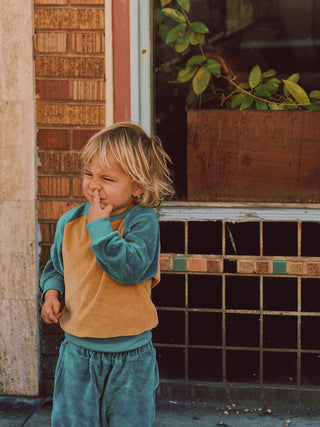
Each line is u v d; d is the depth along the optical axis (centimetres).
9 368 352
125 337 208
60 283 227
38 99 336
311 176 350
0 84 334
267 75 346
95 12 329
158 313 347
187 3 346
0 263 344
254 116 349
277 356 343
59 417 209
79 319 207
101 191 206
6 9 329
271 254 335
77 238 216
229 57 347
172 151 353
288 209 346
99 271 208
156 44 347
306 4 339
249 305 341
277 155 350
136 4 328
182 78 349
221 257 337
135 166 205
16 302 346
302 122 347
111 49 332
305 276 335
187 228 338
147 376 212
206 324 346
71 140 338
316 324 338
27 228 341
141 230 209
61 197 341
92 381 207
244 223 335
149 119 344
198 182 354
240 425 322
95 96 335
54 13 330
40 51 333
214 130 351
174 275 344
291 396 342
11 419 329
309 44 342
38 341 350
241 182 353
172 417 330
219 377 347
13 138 336
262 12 343
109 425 214
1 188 339
